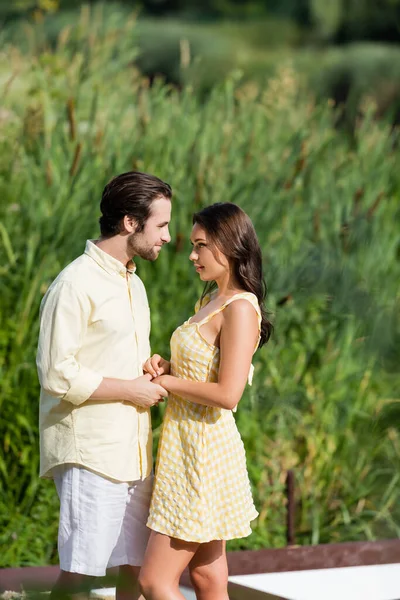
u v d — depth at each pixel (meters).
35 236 10.30
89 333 6.80
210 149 12.21
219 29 33.62
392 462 10.95
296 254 11.51
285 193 11.80
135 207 6.76
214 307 6.87
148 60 29.55
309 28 35.44
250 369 7.16
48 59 12.97
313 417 10.71
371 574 8.81
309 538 10.39
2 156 11.46
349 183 12.78
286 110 14.17
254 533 10.10
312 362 10.93
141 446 6.99
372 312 11.43
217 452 6.81
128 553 7.07
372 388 11.24
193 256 6.94
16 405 9.64
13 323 9.77
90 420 6.79
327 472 10.63
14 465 9.68
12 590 8.07
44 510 9.60
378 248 12.15
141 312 7.13
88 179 10.92
